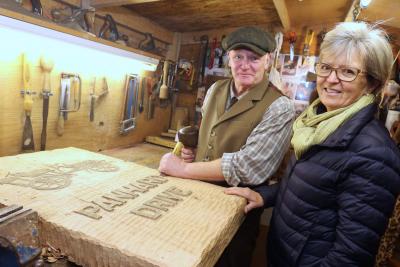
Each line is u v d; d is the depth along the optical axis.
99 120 1.71
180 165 1.11
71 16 1.34
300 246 0.85
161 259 0.57
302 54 2.16
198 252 0.60
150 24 2.04
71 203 0.76
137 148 1.97
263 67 1.17
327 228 0.81
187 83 2.41
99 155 1.23
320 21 2.08
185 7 1.78
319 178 0.80
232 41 1.13
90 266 0.62
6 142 1.22
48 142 1.41
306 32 2.14
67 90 1.44
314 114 0.92
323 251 0.82
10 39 1.08
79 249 0.63
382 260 1.26
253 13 1.89
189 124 2.41
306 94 2.17
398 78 1.48
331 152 0.79
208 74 2.33
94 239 0.61
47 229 0.66
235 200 0.93
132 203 0.81
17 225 0.53
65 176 0.95
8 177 0.88
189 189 0.98
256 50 1.10
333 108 0.85
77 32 1.16
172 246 0.62
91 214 0.71
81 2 1.42
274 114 1.10
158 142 2.11
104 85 1.68
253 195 1.00
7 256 0.46
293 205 0.88
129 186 0.93
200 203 0.87
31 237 0.55
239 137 1.17
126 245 0.60
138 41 1.95
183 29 2.29
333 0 1.57
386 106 1.49
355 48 0.76
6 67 1.16
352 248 0.71
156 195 0.89
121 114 1.89
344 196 0.75
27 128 1.28
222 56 2.26
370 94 0.81
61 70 1.40
